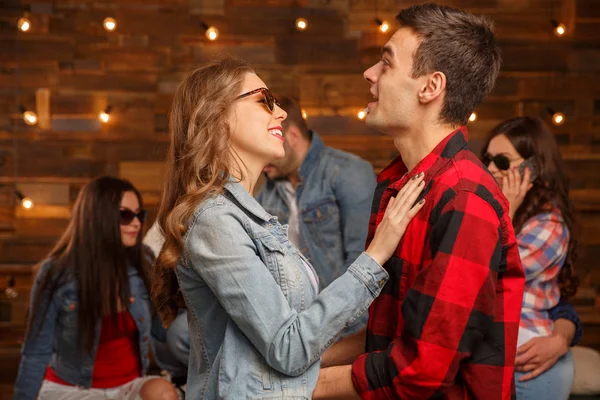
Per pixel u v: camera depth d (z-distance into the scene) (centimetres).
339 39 479
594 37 478
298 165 341
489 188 170
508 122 285
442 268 161
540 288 264
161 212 186
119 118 475
